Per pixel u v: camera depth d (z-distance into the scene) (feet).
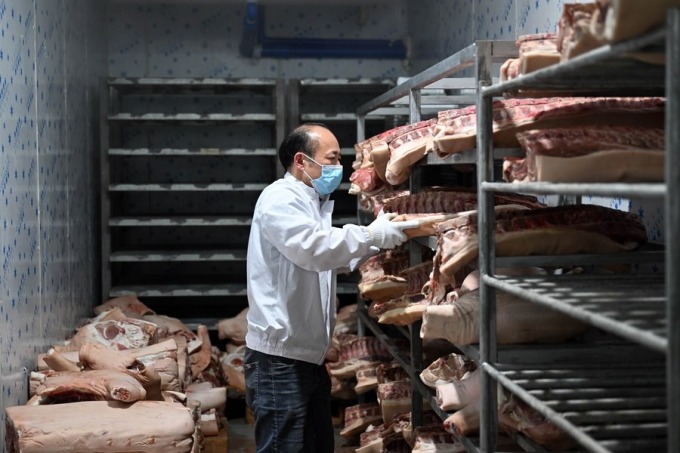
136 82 19.38
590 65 5.22
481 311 6.91
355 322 17.46
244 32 20.92
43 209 14.21
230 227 22.68
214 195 22.56
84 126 18.65
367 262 11.89
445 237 7.54
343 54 22.06
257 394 10.40
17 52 12.43
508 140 6.97
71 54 17.16
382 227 9.39
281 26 22.62
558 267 8.09
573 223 7.12
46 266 14.33
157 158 22.38
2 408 11.15
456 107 13.48
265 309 10.28
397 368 12.72
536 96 6.92
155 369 12.56
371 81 19.84
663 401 5.90
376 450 12.03
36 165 13.67
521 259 6.96
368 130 21.48
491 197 6.84
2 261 11.29
